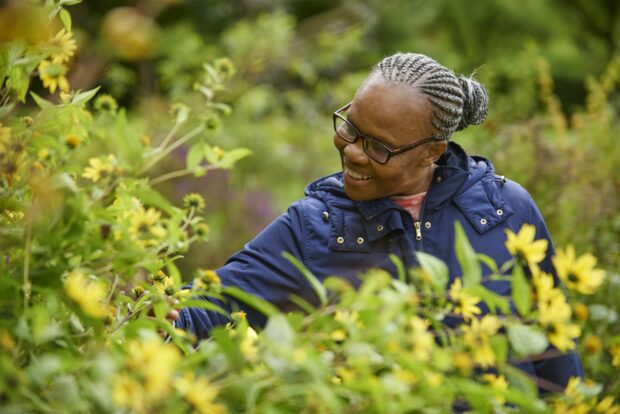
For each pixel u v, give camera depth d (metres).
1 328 1.30
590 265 1.37
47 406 1.16
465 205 2.31
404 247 2.27
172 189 5.68
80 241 1.40
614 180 4.63
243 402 1.27
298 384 1.21
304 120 8.62
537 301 1.38
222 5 10.48
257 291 2.31
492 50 12.47
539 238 2.38
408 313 1.27
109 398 1.12
